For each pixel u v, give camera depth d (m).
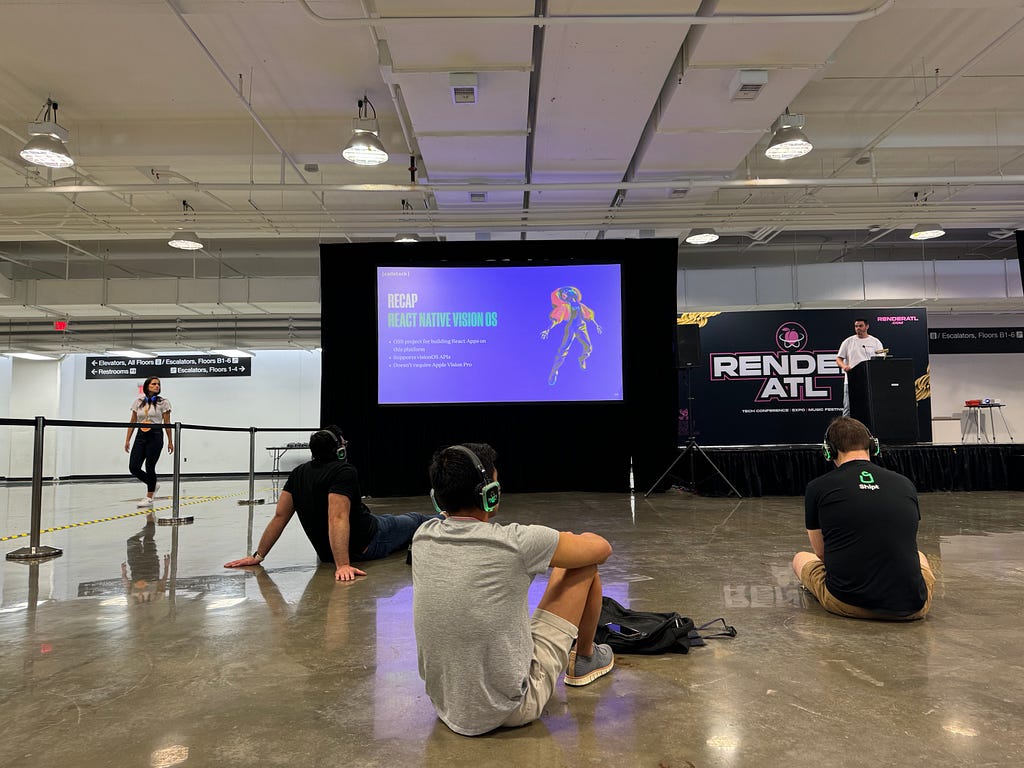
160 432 6.98
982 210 7.82
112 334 11.68
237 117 6.34
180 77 5.56
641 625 2.18
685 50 4.71
